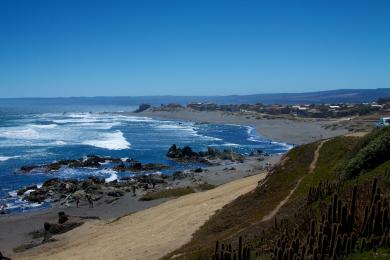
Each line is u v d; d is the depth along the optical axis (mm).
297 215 23016
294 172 41219
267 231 23766
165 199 62812
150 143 127312
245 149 118750
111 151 110000
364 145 33812
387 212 14969
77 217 53719
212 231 34750
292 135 148625
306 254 14438
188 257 25844
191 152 102438
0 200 62688
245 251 17141
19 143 118562
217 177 78812
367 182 21562
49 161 93438
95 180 73938
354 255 14133
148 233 39500
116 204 60812
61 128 163500
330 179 33500
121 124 193000
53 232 48594
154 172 85375
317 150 44469
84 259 35656
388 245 14164
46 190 66875
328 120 187125
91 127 171875
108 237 41938
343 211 15680
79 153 104812
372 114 183125
